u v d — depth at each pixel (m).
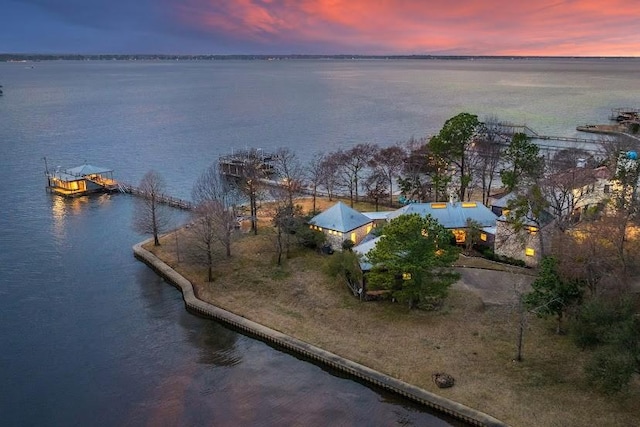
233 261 83.06
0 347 63.16
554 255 63.28
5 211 118.31
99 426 50.00
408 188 113.12
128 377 57.34
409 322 63.09
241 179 124.38
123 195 132.50
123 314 71.00
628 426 44.81
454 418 48.56
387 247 63.88
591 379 48.78
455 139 103.25
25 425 50.22
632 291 56.00
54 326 68.00
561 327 59.38
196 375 57.47
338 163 127.31
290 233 87.88
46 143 199.12
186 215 113.00
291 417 50.56
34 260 89.69
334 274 74.00
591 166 106.12
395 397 52.38
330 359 57.09
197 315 70.31
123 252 92.81
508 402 48.81
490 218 88.56
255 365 58.94
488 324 61.81
